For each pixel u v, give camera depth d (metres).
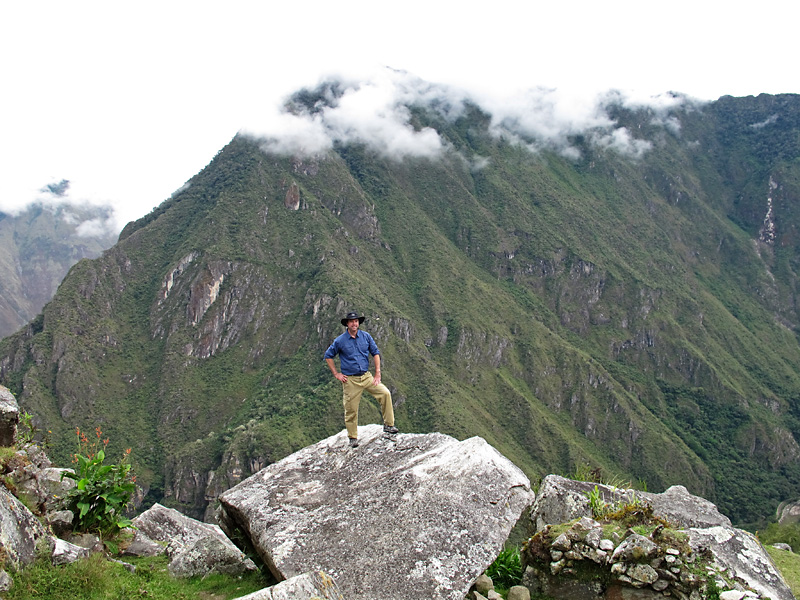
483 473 7.50
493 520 6.96
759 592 6.48
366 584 6.23
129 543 8.66
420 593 6.16
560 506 8.61
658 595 6.41
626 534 6.89
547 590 6.98
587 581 6.78
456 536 6.73
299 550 6.73
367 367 8.76
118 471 8.72
